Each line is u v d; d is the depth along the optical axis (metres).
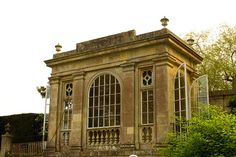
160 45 18.20
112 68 19.81
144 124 17.98
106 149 18.80
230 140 11.72
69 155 19.89
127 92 18.80
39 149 21.62
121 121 18.64
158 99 17.72
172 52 18.61
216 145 11.81
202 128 12.51
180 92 17.72
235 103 19.95
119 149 18.30
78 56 21.05
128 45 19.12
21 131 29.53
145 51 18.70
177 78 18.64
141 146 17.81
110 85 19.69
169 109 17.39
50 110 21.84
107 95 19.67
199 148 12.15
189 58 20.61
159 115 17.48
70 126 20.91
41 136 28.48
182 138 13.49
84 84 20.80
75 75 21.11
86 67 20.80
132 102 18.50
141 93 18.61
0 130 30.38
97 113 19.81
